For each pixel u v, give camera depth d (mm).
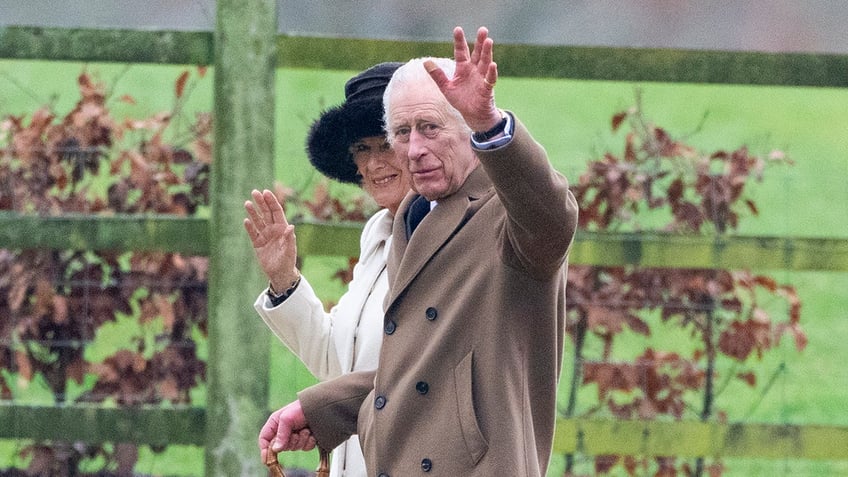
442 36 38188
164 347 17484
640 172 17578
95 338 17531
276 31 17234
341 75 33938
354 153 13445
